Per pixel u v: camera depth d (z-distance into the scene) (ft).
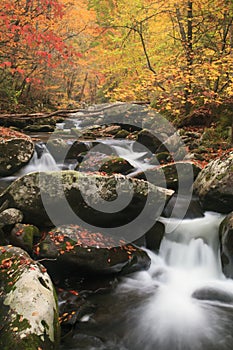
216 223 18.10
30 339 9.44
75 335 11.89
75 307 13.00
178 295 14.73
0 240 15.30
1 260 12.78
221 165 19.66
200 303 14.25
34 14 36.63
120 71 44.68
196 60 32.76
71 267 14.82
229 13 33.22
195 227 18.03
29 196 16.79
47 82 64.39
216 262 16.80
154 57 41.73
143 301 14.07
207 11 34.24
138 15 38.04
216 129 30.83
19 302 10.47
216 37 36.91
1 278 11.98
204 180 20.30
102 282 15.05
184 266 16.87
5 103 47.62
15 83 54.03
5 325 9.97
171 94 33.83
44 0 32.78
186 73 30.07
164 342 11.89
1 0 32.07
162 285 15.48
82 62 60.18
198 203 20.18
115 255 15.39
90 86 89.51
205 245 17.34
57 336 10.50
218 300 14.51
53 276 14.88
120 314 13.17
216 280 15.98
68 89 77.87
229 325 12.84
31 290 10.84
